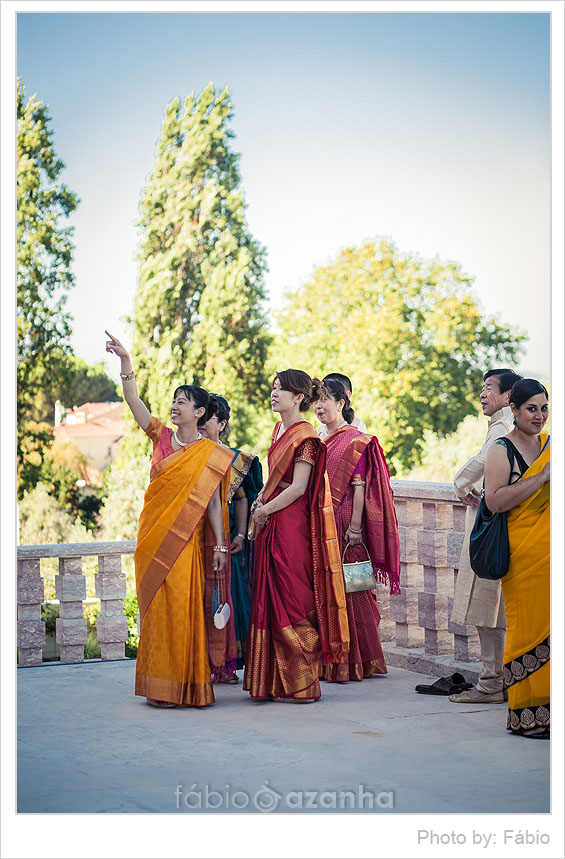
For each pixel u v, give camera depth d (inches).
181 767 171.6
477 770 169.6
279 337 920.3
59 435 784.3
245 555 242.4
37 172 802.2
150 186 841.5
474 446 912.3
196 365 813.2
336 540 220.7
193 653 213.3
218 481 217.9
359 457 242.1
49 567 566.9
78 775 167.8
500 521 189.0
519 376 221.6
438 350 932.0
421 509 262.8
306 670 217.2
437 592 249.6
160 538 215.3
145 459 783.7
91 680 242.8
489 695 216.5
